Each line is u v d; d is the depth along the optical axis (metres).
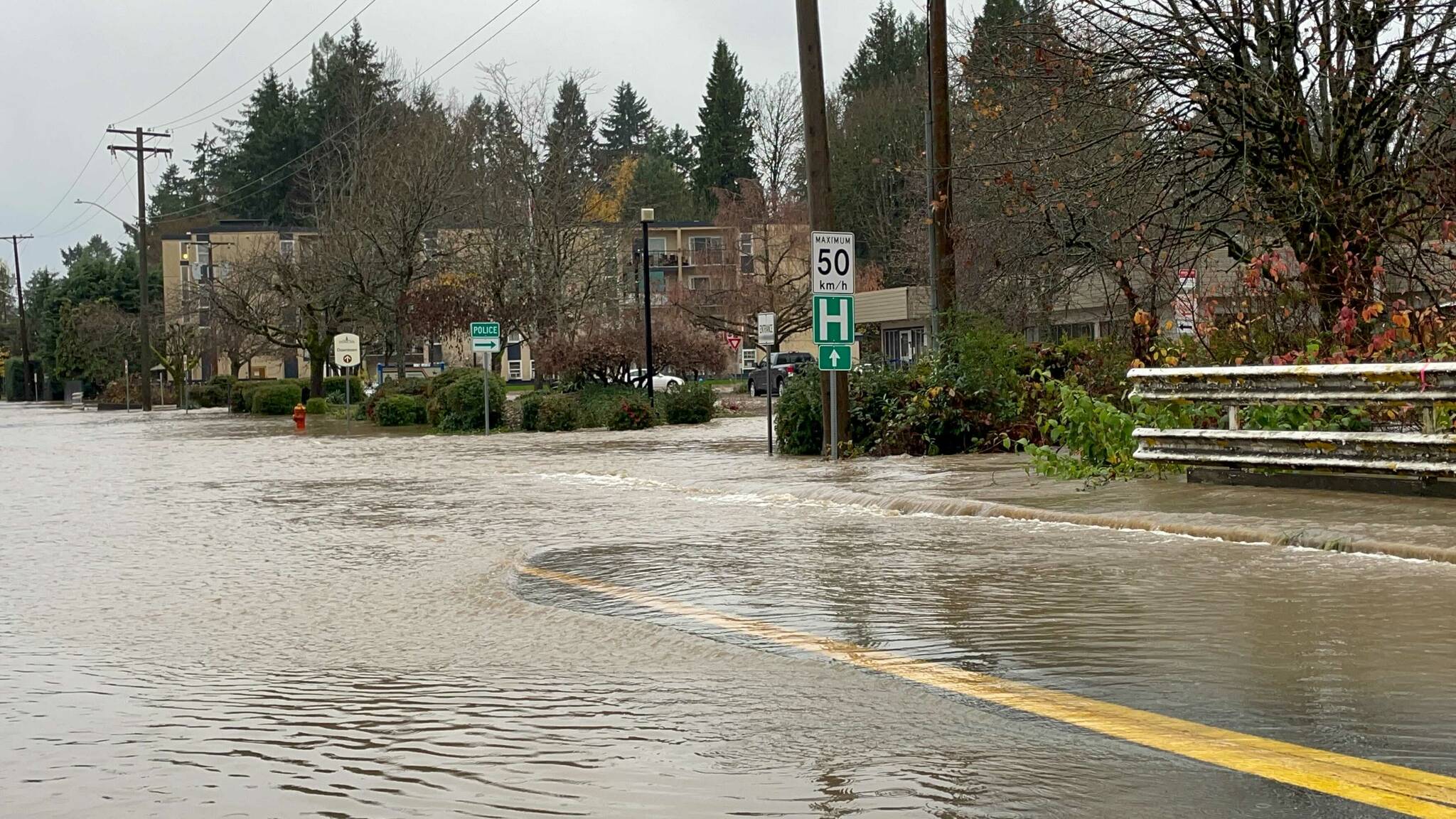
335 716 5.49
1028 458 17.56
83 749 5.08
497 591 8.83
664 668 6.21
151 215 137.00
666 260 101.00
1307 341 13.50
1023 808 3.92
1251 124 15.41
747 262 78.00
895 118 73.88
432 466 22.91
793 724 5.07
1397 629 6.27
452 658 6.72
